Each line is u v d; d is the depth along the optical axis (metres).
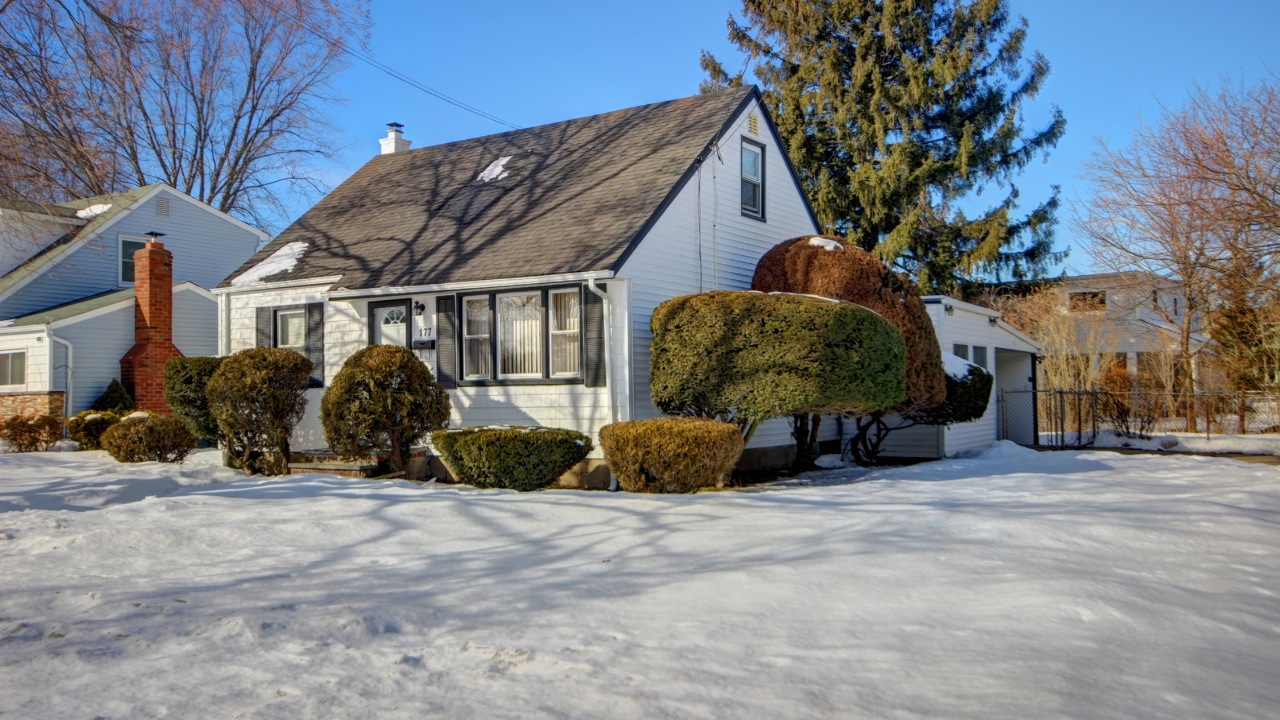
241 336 18.64
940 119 32.47
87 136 14.59
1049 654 4.82
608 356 14.18
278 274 17.97
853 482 13.97
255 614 5.88
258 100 32.72
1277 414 23.23
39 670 4.93
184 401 16.78
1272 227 16.77
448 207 18.23
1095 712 3.99
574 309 14.72
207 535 8.61
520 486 12.53
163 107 29.64
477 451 12.63
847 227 33.16
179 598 6.42
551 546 8.07
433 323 15.91
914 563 7.04
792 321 12.73
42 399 22.72
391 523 9.07
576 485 14.52
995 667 4.61
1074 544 7.84
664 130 17.67
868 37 31.94
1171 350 28.83
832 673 4.55
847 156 33.38
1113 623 5.43
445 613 5.89
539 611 5.91
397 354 13.98
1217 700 4.19
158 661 5.03
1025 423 23.78
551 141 19.44
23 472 15.36
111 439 16.77
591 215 15.48
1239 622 5.56
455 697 4.35
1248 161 18.52
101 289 27.06
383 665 4.87
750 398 12.91
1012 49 32.19
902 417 17.83
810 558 7.30
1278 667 4.75
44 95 13.65
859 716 3.96
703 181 16.44
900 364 13.76
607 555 7.66
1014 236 32.88
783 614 5.69
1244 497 11.04
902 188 30.95
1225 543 8.02
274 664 4.92
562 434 12.70
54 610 6.23
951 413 17.42
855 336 12.80
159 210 28.16
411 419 13.88
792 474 15.71
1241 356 23.25
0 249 25.53
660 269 15.15
